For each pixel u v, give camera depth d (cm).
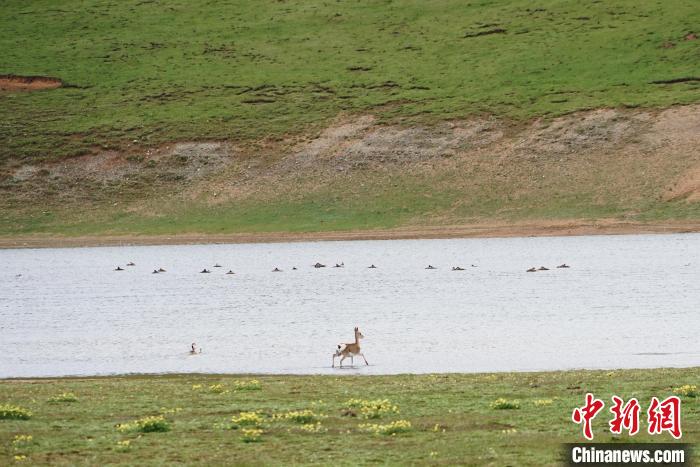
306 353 13800
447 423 8275
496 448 7369
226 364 12988
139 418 8750
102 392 10344
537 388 9794
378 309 18950
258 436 7831
